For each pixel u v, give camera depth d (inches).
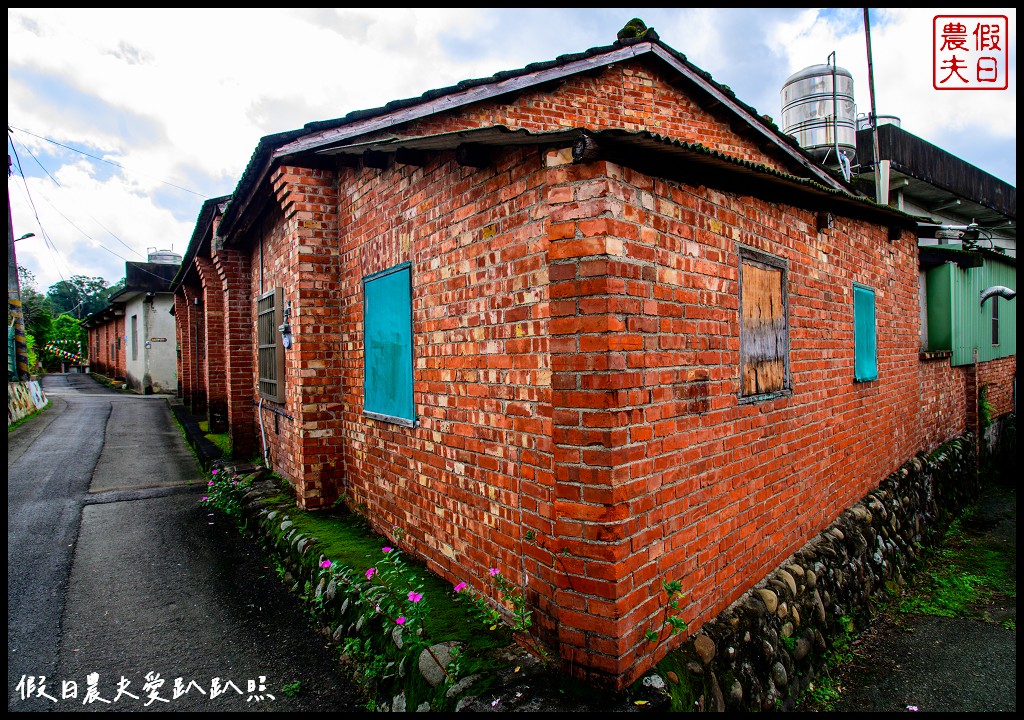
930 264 338.3
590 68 210.7
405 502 163.0
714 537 124.1
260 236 286.0
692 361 116.8
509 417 119.4
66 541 212.2
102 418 522.0
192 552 203.9
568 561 100.3
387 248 169.9
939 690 154.7
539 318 111.0
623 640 97.0
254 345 315.6
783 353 154.6
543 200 109.5
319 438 205.8
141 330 802.8
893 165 372.5
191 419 481.4
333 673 133.3
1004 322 432.1
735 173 118.7
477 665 106.0
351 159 189.3
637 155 101.7
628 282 100.6
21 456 356.2
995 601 210.7
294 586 173.9
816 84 390.6
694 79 240.7
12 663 135.0
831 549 172.7
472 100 184.9
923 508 257.1
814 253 171.9
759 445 141.7
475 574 132.1
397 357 165.0
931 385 305.1
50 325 1298.0
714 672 113.4
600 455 96.7
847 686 155.2
